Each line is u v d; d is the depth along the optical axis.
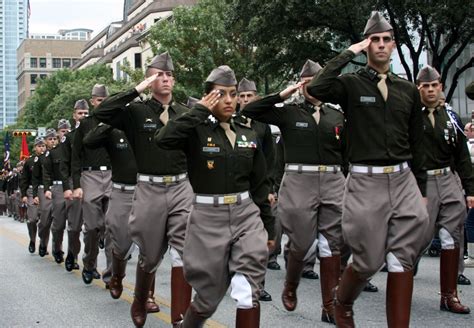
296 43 22.66
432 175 7.20
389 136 5.32
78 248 10.70
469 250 10.07
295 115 7.07
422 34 21.36
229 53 30.52
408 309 5.16
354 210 5.35
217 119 5.11
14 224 24.70
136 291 6.49
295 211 6.95
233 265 4.90
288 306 7.08
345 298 5.46
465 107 26.97
